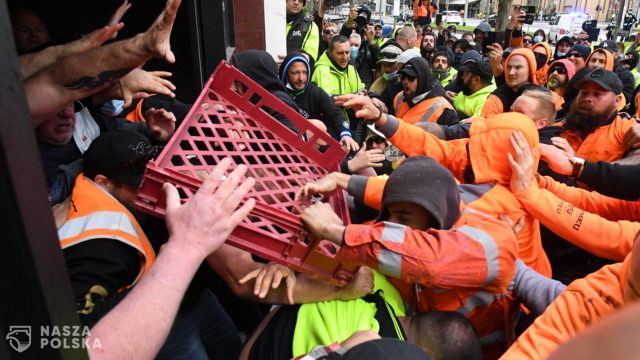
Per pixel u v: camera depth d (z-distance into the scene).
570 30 21.56
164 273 1.00
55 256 0.67
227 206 1.09
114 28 1.13
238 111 1.74
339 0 6.77
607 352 0.30
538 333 1.25
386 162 2.97
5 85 0.57
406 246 1.31
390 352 0.96
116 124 2.26
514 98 4.05
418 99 3.97
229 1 4.00
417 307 1.63
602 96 2.98
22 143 0.60
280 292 1.47
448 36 10.66
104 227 1.33
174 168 1.32
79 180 1.49
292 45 5.75
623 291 1.15
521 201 1.87
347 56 4.97
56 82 1.09
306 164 1.75
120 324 0.92
